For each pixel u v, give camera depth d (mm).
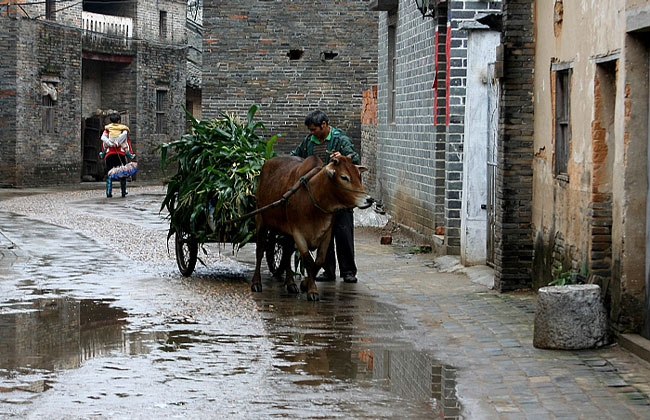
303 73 30812
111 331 10758
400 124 21125
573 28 11594
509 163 13289
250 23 30625
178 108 47531
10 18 36875
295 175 12852
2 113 37219
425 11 18109
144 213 25938
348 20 30656
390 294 13367
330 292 13539
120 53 42969
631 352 9750
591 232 10797
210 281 14438
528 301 12648
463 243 15602
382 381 8750
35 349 9867
